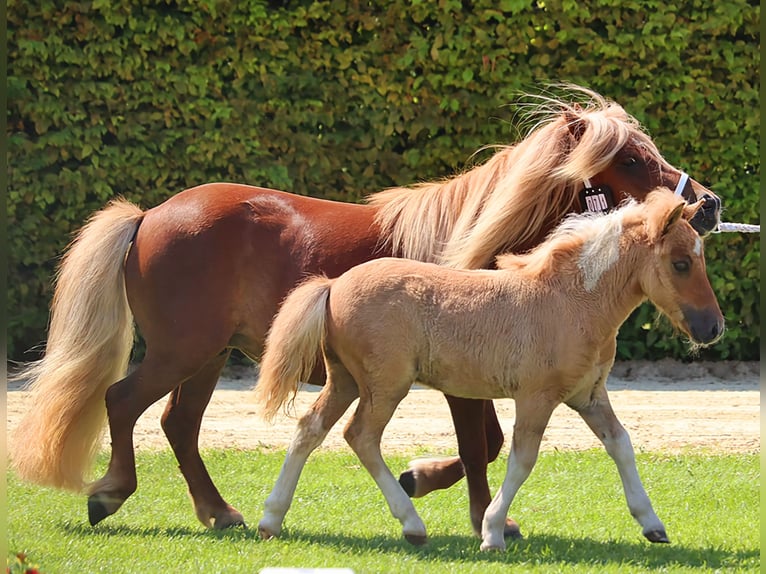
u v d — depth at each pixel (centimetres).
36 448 1090
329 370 1000
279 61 1883
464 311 952
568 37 1870
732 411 1698
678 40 1862
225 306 1088
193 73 1869
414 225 1078
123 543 991
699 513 1154
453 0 1856
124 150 1886
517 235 1059
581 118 1076
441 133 1938
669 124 1911
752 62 1884
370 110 1905
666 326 1973
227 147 1883
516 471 952
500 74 1872
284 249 1087
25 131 1914
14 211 1877
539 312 947
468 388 965
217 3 1850
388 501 970
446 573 871
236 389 1870
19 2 1833
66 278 1114
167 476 1318
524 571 878
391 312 954
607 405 991
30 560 897
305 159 1909
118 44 1844
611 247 954
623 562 919
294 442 1008
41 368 1109
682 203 937
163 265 1088
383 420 966
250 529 1075
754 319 1958
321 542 1002
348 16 1878
